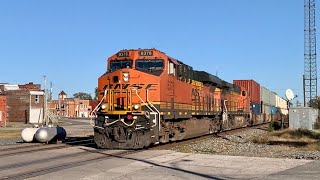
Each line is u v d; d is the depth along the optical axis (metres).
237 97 43.94
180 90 24.80
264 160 16.41
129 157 17.17
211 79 32.41
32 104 78.94
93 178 12.12
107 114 20.72
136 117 20.20
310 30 53.09
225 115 37.47
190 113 26.84
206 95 31.70
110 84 21.27
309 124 38.00
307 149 22.06
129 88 20.94
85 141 27.27
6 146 22.94
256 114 52.78
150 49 22.33
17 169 13.88
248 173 13.20
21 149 20.94
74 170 13.65
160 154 18.28
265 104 59.47
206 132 31.75
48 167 14.34
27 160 16.31
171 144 23.66
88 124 70.25
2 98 62.78
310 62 52.94
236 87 44.28
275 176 12.58
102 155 18.00
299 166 14.73
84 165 14.79
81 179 11.94
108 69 22.59
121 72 21.16
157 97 20.88
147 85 20.92
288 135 31.81
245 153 19.73
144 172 13.28
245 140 29.62
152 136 20.39
